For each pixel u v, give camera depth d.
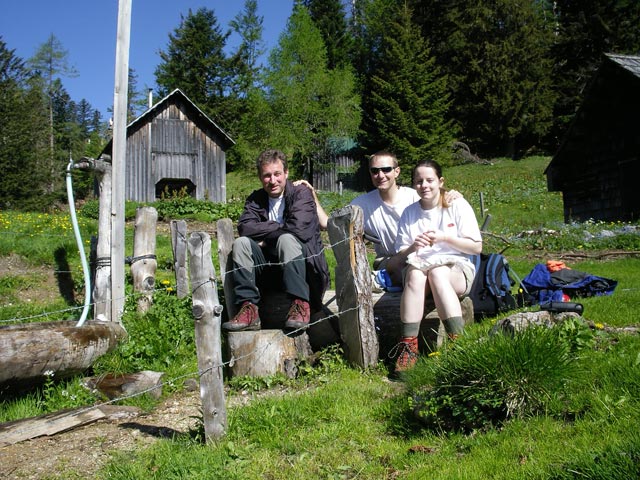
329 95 51.81
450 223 5.30
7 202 41.59
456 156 51.34
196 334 3.70
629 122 20.83
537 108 53.09
